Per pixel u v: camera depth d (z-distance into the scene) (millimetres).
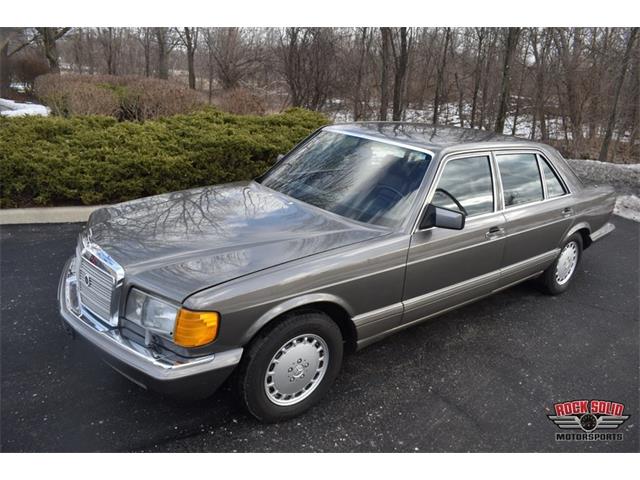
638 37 17734
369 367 3684
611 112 18234
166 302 2625
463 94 24109
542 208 4469
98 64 30141
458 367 3771
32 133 7117
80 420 2928
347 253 3100
